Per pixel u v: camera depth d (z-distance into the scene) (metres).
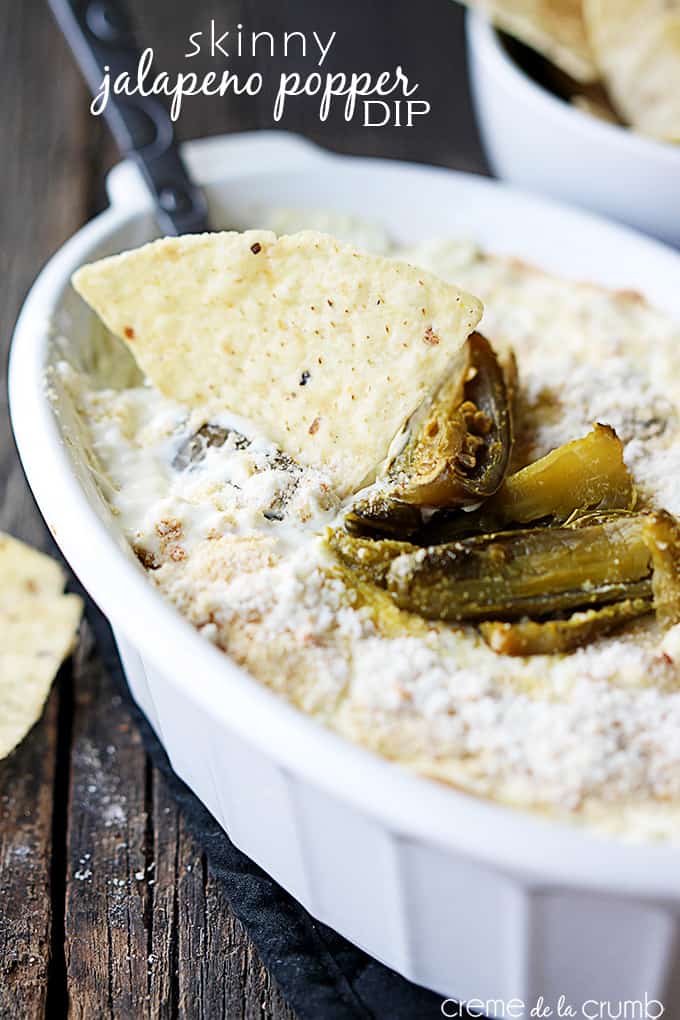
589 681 0.29
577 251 0.39
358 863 0.29
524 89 0.42
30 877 0.33
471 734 0.29
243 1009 0.31
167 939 0.32
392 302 0.32
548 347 0.37
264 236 0.33
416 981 0.30
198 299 0.33
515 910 0.27
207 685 0.28
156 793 0.35
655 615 0.31
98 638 0.37
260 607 0.30
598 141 0.41
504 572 0.30
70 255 0.37
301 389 0.33
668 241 0.42
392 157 0.50
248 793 0.30
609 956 0.28
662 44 0.42
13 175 0.50
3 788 0.35
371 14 0.56
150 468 0.33
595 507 0.32
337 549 0.31
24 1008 0.31
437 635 0.30
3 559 0.37
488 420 0.33
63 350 0.35
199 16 0.55
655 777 0.28
